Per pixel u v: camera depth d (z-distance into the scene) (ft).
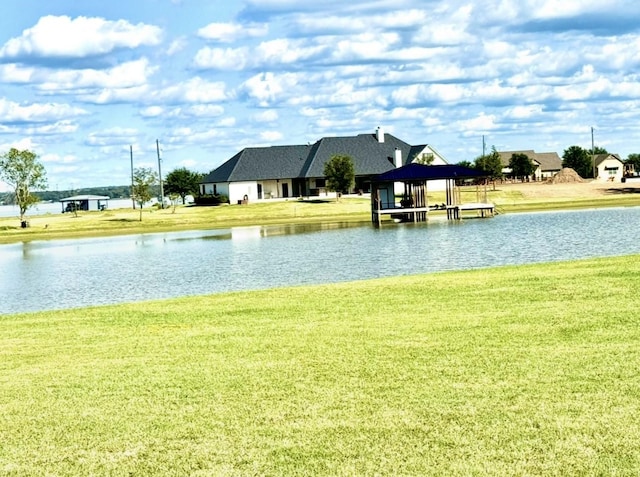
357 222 251.39
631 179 421.18
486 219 234.17
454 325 48.32
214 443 28.68
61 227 281.13
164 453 28.02
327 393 34.04
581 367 35.42
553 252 121.19
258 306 65.10
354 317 55.06
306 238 186.60
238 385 36.47
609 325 44.80
